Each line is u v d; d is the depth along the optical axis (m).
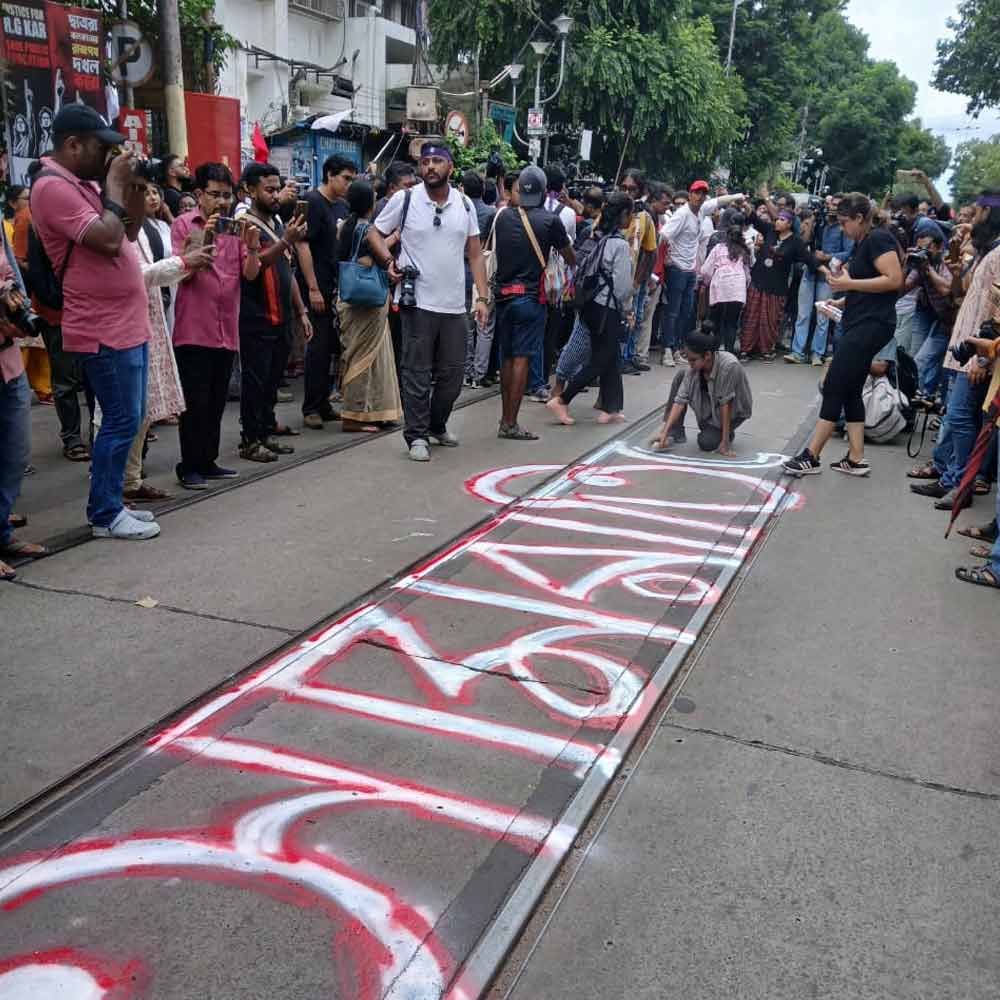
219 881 2.48
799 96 42.28
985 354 4.88
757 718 3.41
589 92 22.38
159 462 6.30
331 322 7.17
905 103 56.09
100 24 10.12
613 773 3.02
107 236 4.26
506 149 18.05
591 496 5.90
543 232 6.82
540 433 7.45
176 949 2.25
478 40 21.80
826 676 3.74
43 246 4.38
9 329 4.14
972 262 6.54
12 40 9.29
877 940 2.38
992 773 3.12
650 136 23.86
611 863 2.63
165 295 6.38
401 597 4.27
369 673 3.58
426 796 2.86
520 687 3.53
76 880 2.47
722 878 2.58
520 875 2.54
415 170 8.30
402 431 7.34
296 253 6.99
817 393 9.69
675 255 10.70
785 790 2.99
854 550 5.18
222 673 3.52
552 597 4.35
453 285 6.39
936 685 3.71
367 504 5.52
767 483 6.36
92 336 4.51
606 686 3.55
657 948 2.33
